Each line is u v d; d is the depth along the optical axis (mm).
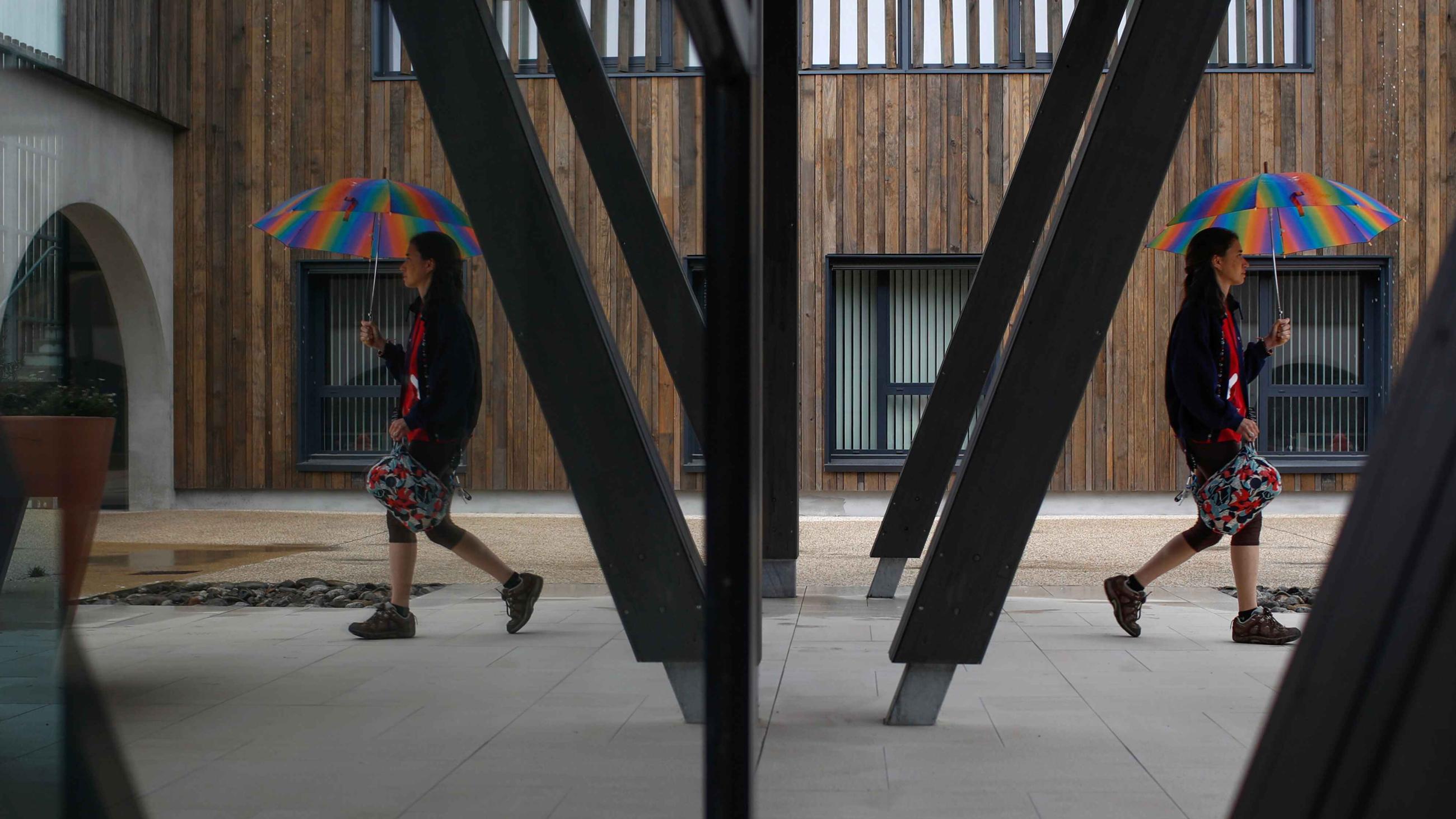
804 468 10500
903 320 10727
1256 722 2686
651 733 2459
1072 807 2025
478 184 2465
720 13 1105
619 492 2584
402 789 2012
